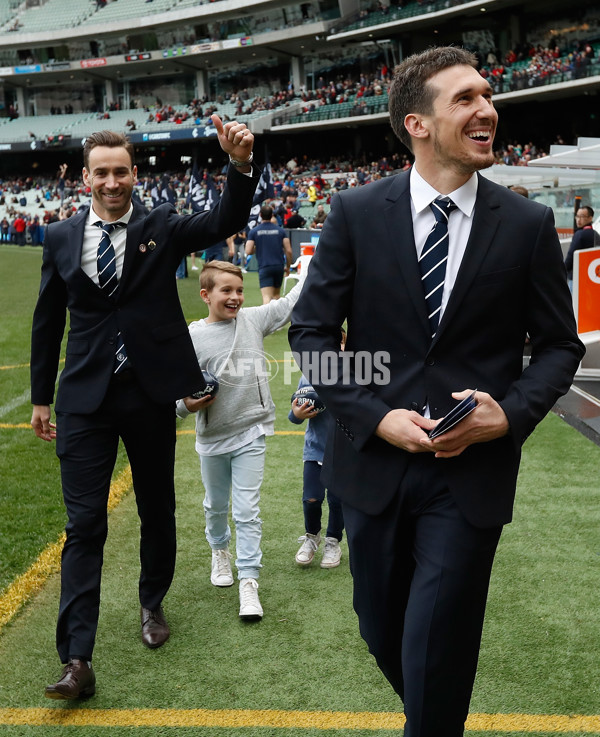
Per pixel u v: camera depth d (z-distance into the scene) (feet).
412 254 6.50
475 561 6.39
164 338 9.62
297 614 11.14
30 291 61.11
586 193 38.06
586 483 16.08
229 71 167.02
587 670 9.45
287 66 158.40
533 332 6.70
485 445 6.49
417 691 6.27
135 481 10.18
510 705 8.77
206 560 13.14
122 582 12.27
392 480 6.57
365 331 6.75
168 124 161.17
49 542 13.74
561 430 19.94
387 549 6.75
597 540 13.33
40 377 10.05
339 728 8.45
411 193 6.62
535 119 119.85
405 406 6.57
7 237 137.59
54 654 10.14
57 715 8.80
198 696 9.14
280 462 18.25
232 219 9.25
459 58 6.34
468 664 6.41
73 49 178.91
